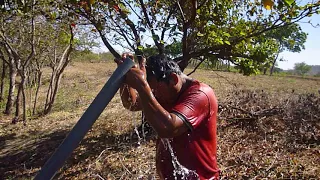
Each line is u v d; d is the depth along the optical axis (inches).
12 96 663.1
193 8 276.5
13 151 394.0
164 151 103.3
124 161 268.5
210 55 320.2
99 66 1409.9
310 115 315.0
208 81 771.4
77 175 269.7
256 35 307.4
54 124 478.9
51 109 604.7
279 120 320.8
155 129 87.3
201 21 313.3
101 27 294.0
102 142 328.2
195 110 94.1
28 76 675.4
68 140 77.2
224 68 366.9
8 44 534.6
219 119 343.9
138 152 283.3
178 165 99.6
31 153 374.3
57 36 561.3
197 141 98.0
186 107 93.1
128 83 84.6
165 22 295.4
